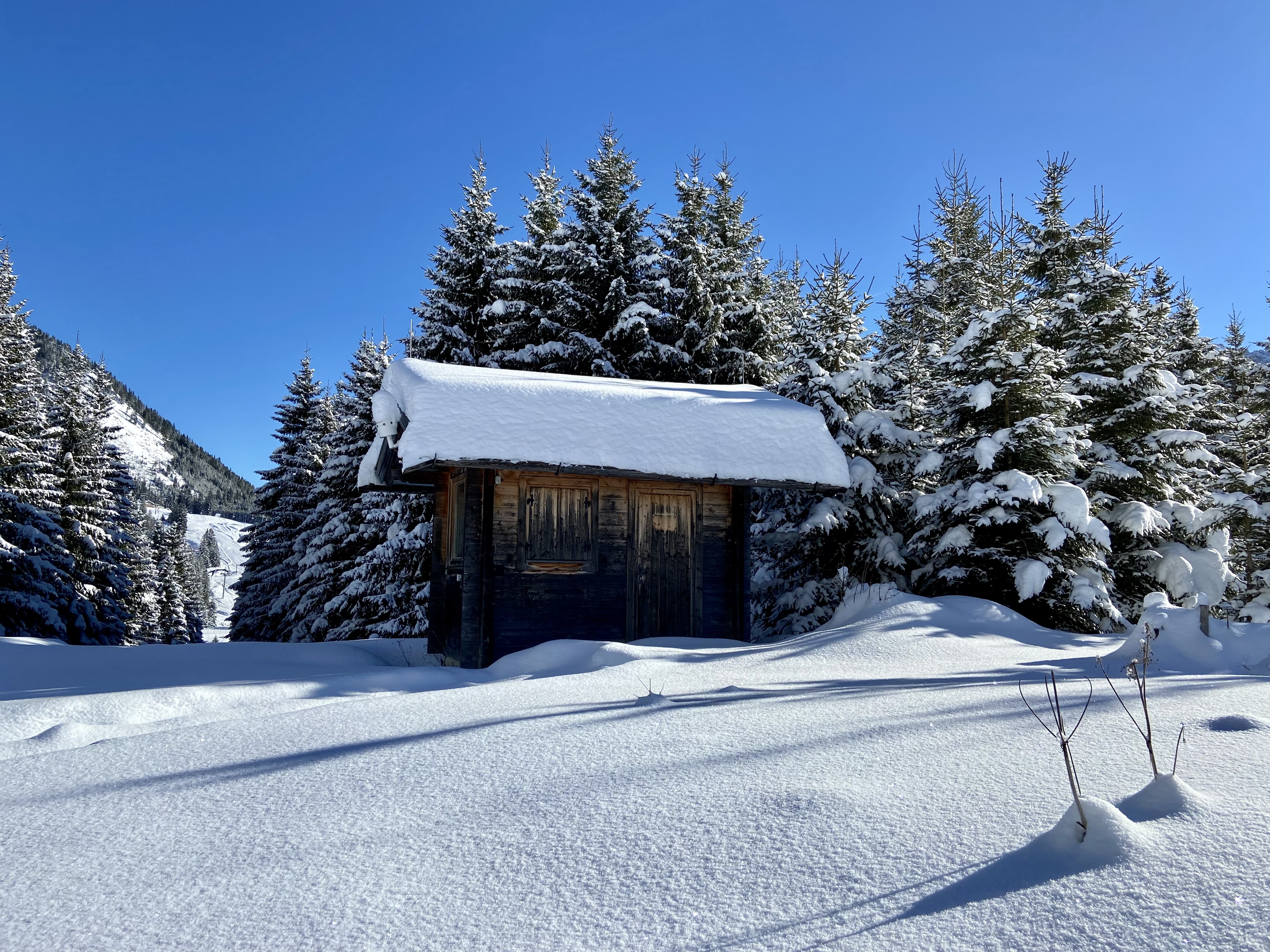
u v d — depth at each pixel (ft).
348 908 8.20
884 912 7.33
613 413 39.27
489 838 9.87
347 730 16.78
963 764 11.57
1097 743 12.15
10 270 96.17
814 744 13.44
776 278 111.14
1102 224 71.92
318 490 87.20
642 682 23.86
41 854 10.19
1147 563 51.90
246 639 109.40
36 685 27.27
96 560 102.17
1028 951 6.48
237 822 11.09
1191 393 58.90
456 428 35.50
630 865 8.80
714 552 40.63
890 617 35.91
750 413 42.01
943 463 50.88
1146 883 7.23
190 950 7.50
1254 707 14.25
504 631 36.78
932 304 113.91
